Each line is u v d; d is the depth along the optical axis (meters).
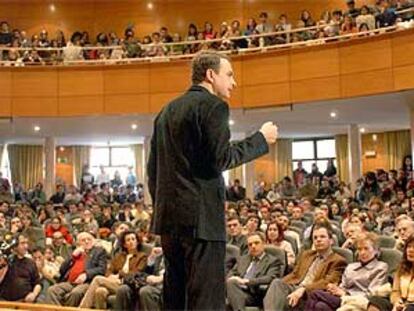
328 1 16.48
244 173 16.92
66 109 12.88
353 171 15.52
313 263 5.79
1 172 19.52
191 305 1.88
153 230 1.97
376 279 5.16
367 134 19.20
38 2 17.08
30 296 6.29
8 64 12.86
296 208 9.45
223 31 14.59
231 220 7.36
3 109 12.80
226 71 2.02
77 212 11.78
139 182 19.98
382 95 11.12
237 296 5.87
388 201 11.16
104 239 8.76
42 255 7.14
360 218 7.56
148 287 6.08
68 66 12.90
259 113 12.62
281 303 5.50
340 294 5.23
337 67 11.43
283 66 12.01
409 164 14.91
